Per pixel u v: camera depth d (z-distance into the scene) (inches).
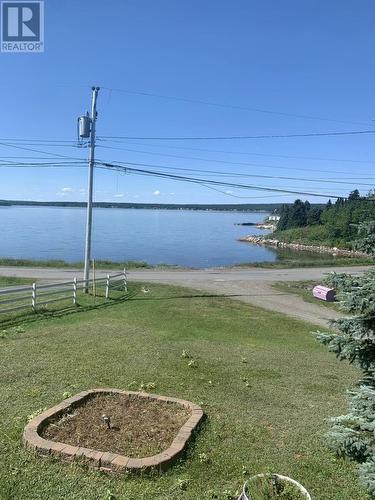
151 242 3599.9
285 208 4822.8
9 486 206.7
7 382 339.9
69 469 220.5
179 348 471.5
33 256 2276.1
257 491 195.0
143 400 301.1
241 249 3267.7
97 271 1386.6
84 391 308.0
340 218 3543.3
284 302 979.9
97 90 955.3
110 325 581.9
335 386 390.0
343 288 257.0
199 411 287.9
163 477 220.5
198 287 1122.7
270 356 480.7
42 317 619.8
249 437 269.9
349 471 240.4
